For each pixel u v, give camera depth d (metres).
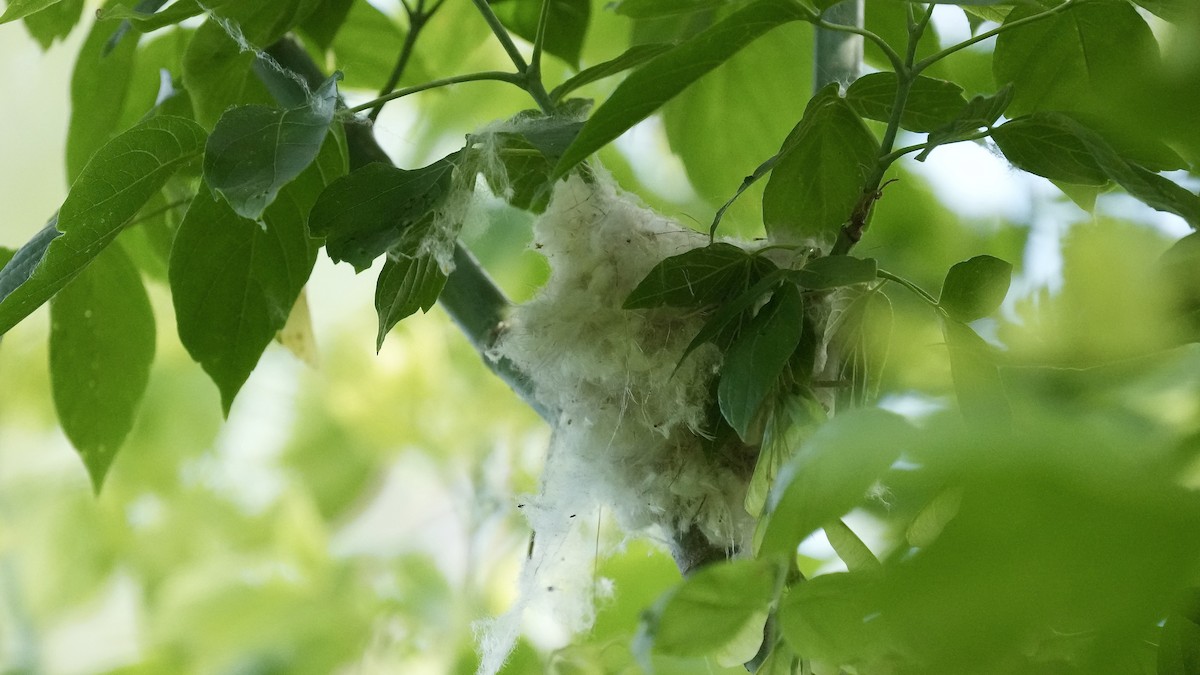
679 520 2.06
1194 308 1.80
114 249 2.20
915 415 1.64
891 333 2.00
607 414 2.07
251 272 2.09
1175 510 0.97
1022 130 1.99
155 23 2.09
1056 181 2.00
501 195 2.08
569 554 2.09
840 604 1.85
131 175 2.03
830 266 1.97
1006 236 2.22
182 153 2.03
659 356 2.05
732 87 2.28
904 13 2.20
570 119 2.01
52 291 2.03
